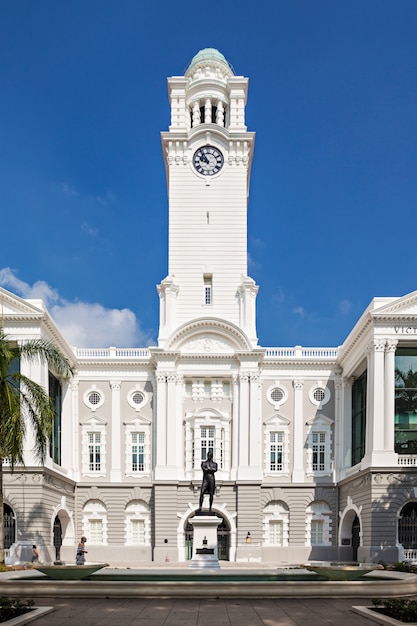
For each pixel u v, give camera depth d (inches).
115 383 2434.8
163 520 2265.0
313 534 2338.8
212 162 2603.3
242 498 2267.5
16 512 1894.7
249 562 2191.2
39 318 1988.2
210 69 2711.6
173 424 2327.8
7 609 770.2
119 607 839.7
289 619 752.3
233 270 2522.1
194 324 2361.0
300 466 2381.9
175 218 2561.5
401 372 2098.9
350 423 2397.9
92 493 2354.8
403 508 1924.2
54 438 2246.6
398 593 937.5
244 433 2316.7
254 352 2349.9
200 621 738.8
